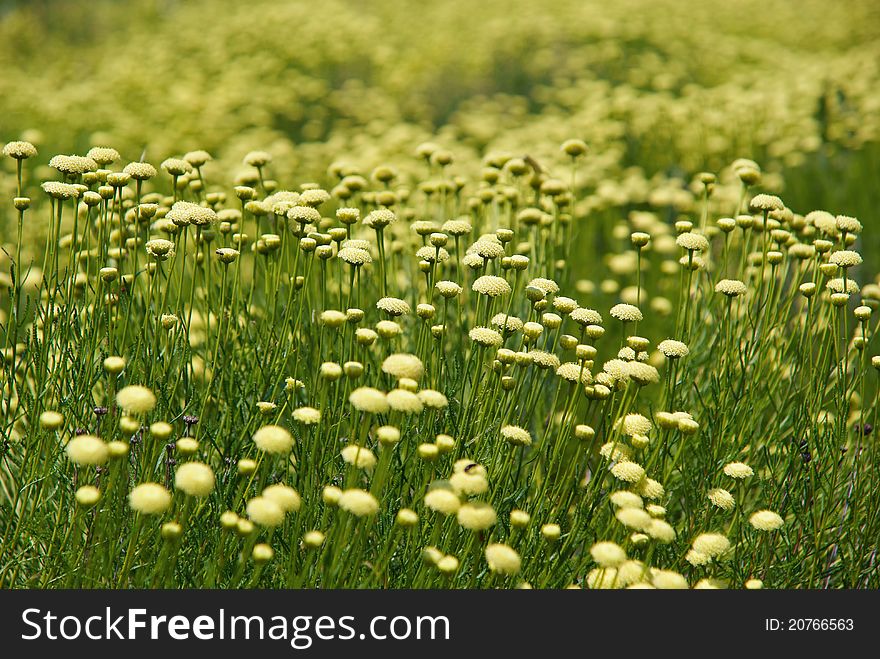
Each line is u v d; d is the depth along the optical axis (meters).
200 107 2.76
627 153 2.62
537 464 1.20
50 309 1.19
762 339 1.27
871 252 1.89
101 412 1.18
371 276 1.37
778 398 1.31
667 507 1.23
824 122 2.72
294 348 1.21
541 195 1.50
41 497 1.14
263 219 1.64
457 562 1.11
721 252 1.51
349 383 1.18
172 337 1.21
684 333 1.27
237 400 1.22
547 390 1.34
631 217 1.78
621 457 1.16
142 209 1.24
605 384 1.18
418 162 2.09
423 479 1.14
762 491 1.24
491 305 1.21
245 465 1.13
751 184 1.37
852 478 1.25
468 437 1.19
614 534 1.14
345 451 1.11
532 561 1.15
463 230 1.25
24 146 1.19
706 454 1.23
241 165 2.09
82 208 1.30
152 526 1.13
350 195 1.38
